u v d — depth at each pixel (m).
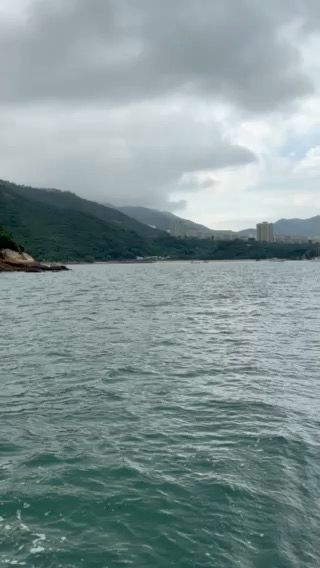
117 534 6.82
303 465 8.96
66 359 18.16
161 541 6.66
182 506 7.54
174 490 8.02
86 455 9.41
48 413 11.98
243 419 11.45
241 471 8.70
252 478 8.44
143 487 8.11
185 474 8.59
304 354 19.00
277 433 10.51
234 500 7.71
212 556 6.35
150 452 9.55
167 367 16.88
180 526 7.02
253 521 7.16
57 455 9.41
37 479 8.40
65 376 15.59
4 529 6.91
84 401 12.95
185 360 18.02
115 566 6.12
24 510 7.40
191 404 12.65
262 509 7.47
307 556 6.40
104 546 6.54
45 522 7.10
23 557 6.28
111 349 20.14
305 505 7.61
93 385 14.51
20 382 14.87
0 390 14.01
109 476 8.51
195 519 7.20
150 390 13.98
